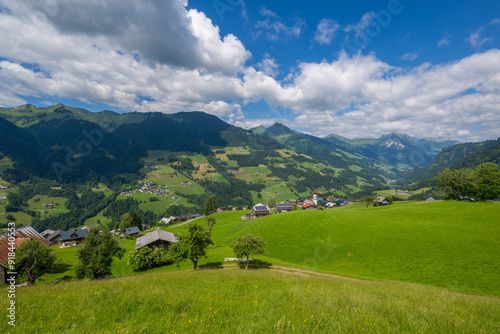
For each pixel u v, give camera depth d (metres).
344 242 57.03
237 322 7.78
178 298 10.30
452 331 7.32
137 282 15.34
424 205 79.06
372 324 7.47
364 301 10.23
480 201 74.00
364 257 48.81
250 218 129.00
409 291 15.37
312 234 65.19
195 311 8.84
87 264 37.25
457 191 81.62
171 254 53.12
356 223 66.38
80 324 7.76
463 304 11.52
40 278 42.06
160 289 12.19
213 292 12.10
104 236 38.53
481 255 41.22
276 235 69.62
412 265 42.47
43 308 9.41
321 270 44.09
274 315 8.27
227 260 52.81
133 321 7.84
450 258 42.25
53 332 7.26
